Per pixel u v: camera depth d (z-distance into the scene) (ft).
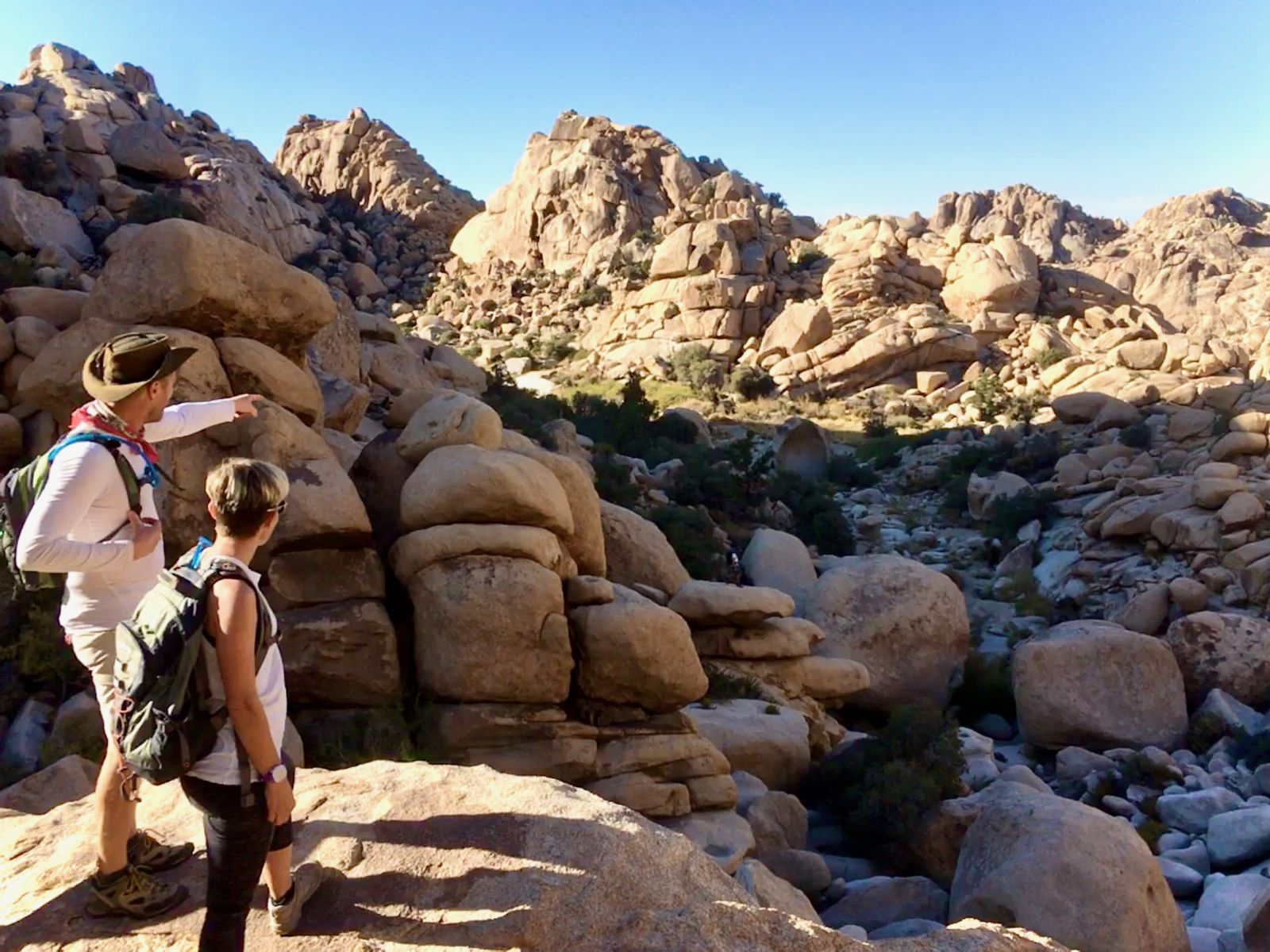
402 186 353.31
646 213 319.06
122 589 10.57
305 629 32.17
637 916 10.48
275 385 37.52
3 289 107.45
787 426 154.61
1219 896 33.24
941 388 210.18
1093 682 53.93
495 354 256.52
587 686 35.04
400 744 31.24
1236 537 80.07
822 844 39.50
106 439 10.25
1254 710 56.34
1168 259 362.94
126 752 9.12
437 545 33.99
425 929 10.30
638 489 97.04
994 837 30.60
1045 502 108.88
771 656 50.80
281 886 10.19
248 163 307.37
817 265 262.06
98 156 200.75
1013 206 488.85
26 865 11.98
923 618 61.00
